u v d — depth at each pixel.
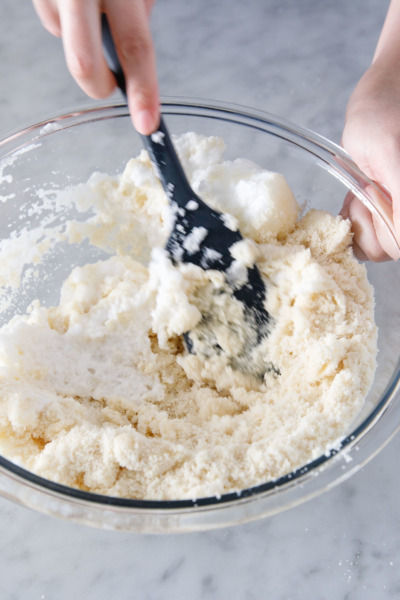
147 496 0.44
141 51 0.48
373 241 0.51
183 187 0.51
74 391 0.51
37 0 0.52
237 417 0.49
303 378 0.49
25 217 0.54
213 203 0.53
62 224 0.56
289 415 0.48
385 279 0.50
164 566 0.48
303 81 0.66
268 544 0.48
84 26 0.46
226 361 0.51
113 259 0.56
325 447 0.45
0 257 0.54
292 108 0.64
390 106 0.53
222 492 0.43
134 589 0.47
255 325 0.51
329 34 0.68
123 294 0.53
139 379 0.52
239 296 0.51
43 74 0.66
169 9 0.69
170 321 0.52
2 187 0.52
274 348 0.50
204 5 0.70
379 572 0.48
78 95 0.65
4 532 0.48
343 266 0.52
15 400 0.46
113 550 0.48
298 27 0.69
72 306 0.53
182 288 0.51
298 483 0.42
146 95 0.48
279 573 0.48
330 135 0.63
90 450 0.45
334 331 0.49
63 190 0.54
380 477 0.50
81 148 0.53
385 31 0.60
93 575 0.47
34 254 0.55
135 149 0.54
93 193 0.55
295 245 0.52
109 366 0.52
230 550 0.48
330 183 0.53
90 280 0.54
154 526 0.42
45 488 0.42
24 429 0.46
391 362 0.47
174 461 0.45
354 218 0.52
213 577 0.48
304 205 0.54
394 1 0.60
